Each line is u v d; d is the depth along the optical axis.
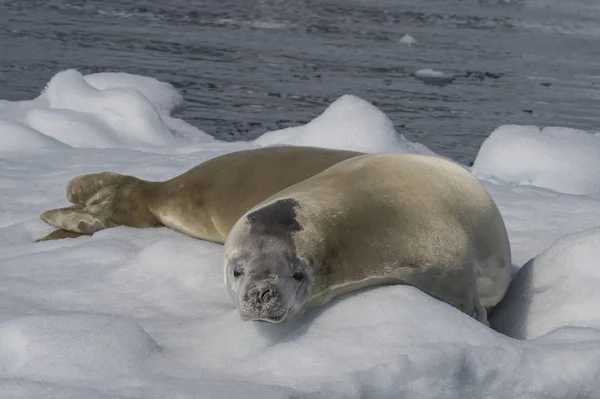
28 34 47.00
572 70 47.94
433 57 49.88
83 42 46.03
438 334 9.44
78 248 12.86
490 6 74.44
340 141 20.97
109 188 14.44
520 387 9.05
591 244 11.39
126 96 23.20
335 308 10.01
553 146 20.08
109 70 39.59
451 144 30.44
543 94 41.09
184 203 13.73
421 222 10.70
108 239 13.38
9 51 42.22
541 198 16.84
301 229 10.09
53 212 14.55
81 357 8.85
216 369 9.05
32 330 9.12
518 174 19.95
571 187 19.53
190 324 10.21
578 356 9.12
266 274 9.68
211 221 13.51
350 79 42.12
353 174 11.10
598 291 10.94
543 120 35.66
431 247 10.63
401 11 68.44
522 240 14.16
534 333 10.94
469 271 10.84
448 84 42.38
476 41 56.66
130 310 10.86
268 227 10.11
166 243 12.30
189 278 11.62
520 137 20.53
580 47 56.53
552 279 11.48
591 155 19.95
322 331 9.55
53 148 20.30
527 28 63.88
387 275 10.42
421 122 33.88
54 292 11.30
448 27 62.25
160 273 11.80
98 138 21.77
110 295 11.26
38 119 22.17
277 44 50.72
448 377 8.80
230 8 63.28
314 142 21.06
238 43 49.94
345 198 10.58
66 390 8.17
